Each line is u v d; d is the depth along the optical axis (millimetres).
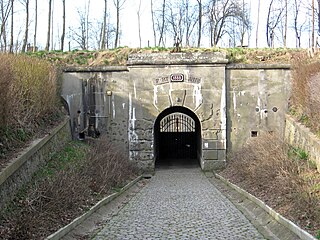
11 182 11633
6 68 13414
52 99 21297
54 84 21922
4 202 10781
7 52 18172
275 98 24844
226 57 25000
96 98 25312
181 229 11547
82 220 12047
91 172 16750
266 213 12641
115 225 12203
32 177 13883
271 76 24875
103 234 11133
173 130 38875
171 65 24938
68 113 25141
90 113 25297
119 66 25172
